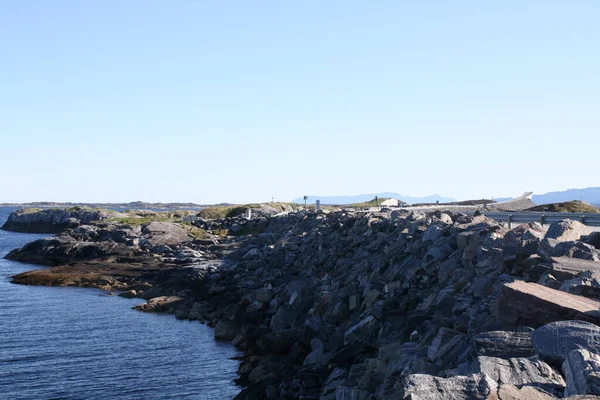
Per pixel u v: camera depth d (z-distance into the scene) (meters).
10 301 47.28
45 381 25.44
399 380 9.70
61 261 76.75
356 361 19.89
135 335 34.22
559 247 16.38
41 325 37.25
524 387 8.58
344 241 44.75
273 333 26.34
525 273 16.56
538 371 9.43
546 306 11.88
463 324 14.83
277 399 20.25
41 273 60.47
